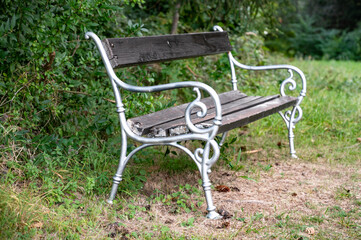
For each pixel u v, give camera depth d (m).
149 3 6.69
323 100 5.71
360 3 18.41
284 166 3.59
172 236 2.27
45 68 3.21
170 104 3.38
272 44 15.84
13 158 2.77
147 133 2.60
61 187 2.60
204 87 2.34
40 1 3.02
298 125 4.73
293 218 2.56
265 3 5.71
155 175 3.19
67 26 3.08
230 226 2.43
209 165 2.44
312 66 9.62
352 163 3.67
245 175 3.32
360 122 4.94
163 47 3.07
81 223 2.30
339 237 2.32
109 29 4.52
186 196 2.76
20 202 2.25
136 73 4.14
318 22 18.45
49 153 3.00
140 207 2.65
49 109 3.25
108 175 2.97
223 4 5.77
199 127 2.53
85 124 3.30
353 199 2.88
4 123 2.85
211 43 3.70
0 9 3.01
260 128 4.62
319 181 3.23
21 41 2.99
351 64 12.05
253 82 6.26
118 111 2.61
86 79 3.72
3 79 3.11
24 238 2.08
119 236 2.25
